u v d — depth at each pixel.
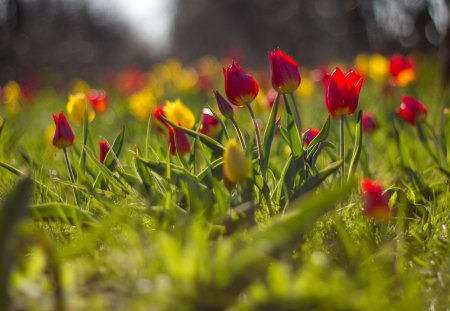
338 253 1.16
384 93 2.44
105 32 14.05
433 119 1.95
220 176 1.27
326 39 12.78
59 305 0.97
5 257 0.96
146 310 0.96
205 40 17.83
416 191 1.39
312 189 1.17
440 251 1.16
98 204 1.26
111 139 2.10
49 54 10.23
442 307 1.05
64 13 12.24
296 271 1.11
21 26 9.94
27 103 3.74
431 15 6.88
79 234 1.18
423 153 1.68
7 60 9.20
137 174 1.29
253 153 1.35
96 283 1.04
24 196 0.98
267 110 2.05
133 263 1.05
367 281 1.06
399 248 1.17
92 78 7.53
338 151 1.64
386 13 8.65
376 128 1.70
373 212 1.21
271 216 1.22
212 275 0.99
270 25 14.80
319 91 4.06
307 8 13.02
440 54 2.68
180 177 1.18
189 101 3.53
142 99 2.17
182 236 1.11
